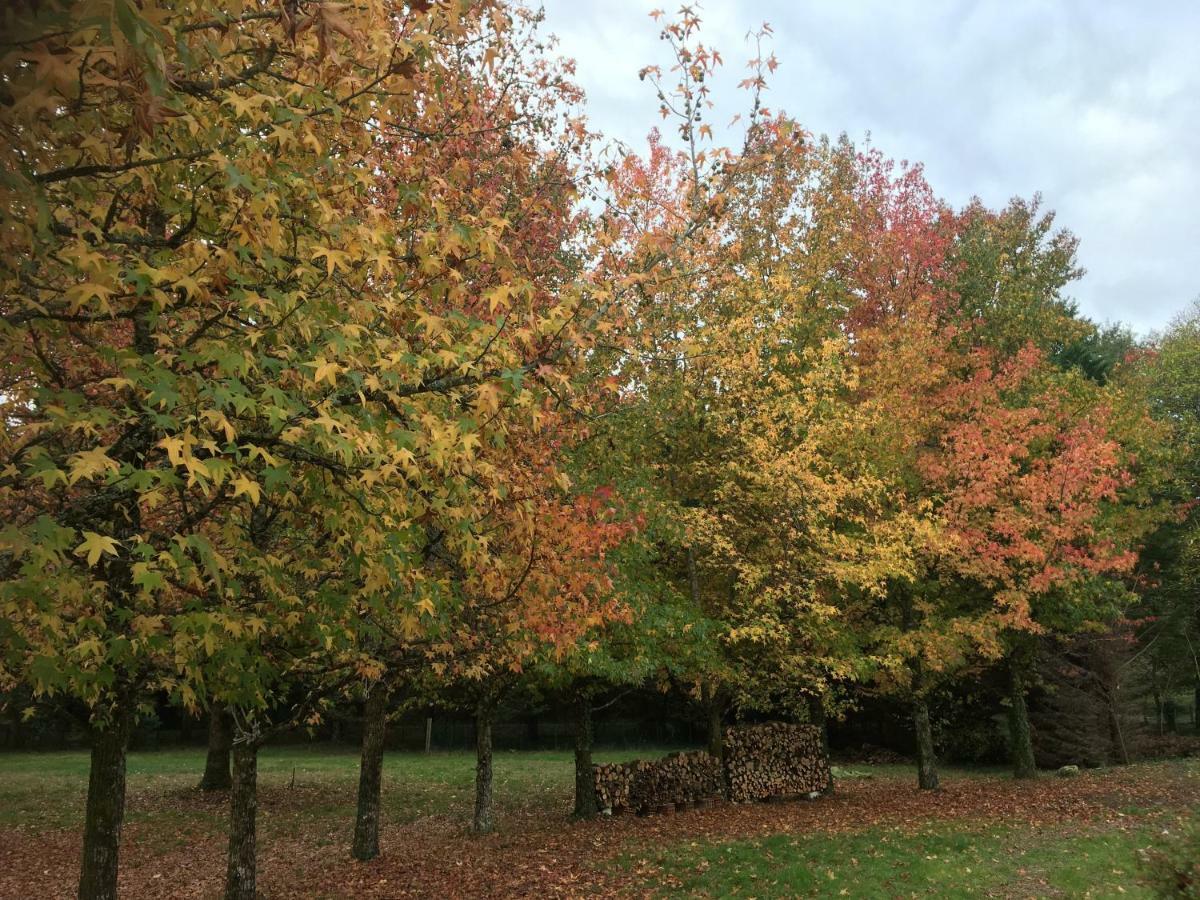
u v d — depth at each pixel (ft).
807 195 77.77
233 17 12.48
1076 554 58.13
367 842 45.34
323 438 14.76
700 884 36.60
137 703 25.07
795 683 58.95
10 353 14.03
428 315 17.07
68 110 10.84
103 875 24.41
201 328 15.02
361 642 28.76
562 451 34.12
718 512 53.78
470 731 113.60
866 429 57.93
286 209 16.51
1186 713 117.39
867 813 55.42
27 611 13.78
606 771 57.52
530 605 25.07
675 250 24.39
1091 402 70.28
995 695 96.43
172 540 13.64
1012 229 103.76
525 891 37.32
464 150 27.63
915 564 57.31
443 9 16.28
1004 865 37.93
